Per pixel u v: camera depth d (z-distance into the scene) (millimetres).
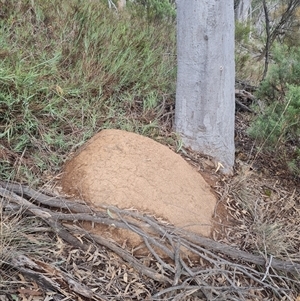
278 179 2584
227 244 1923
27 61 2371
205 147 2418
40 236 1604
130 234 1722
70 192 1840
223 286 1675
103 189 1811
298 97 2498
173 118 2621
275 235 2010
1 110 2018
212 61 2283
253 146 2785
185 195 1962
